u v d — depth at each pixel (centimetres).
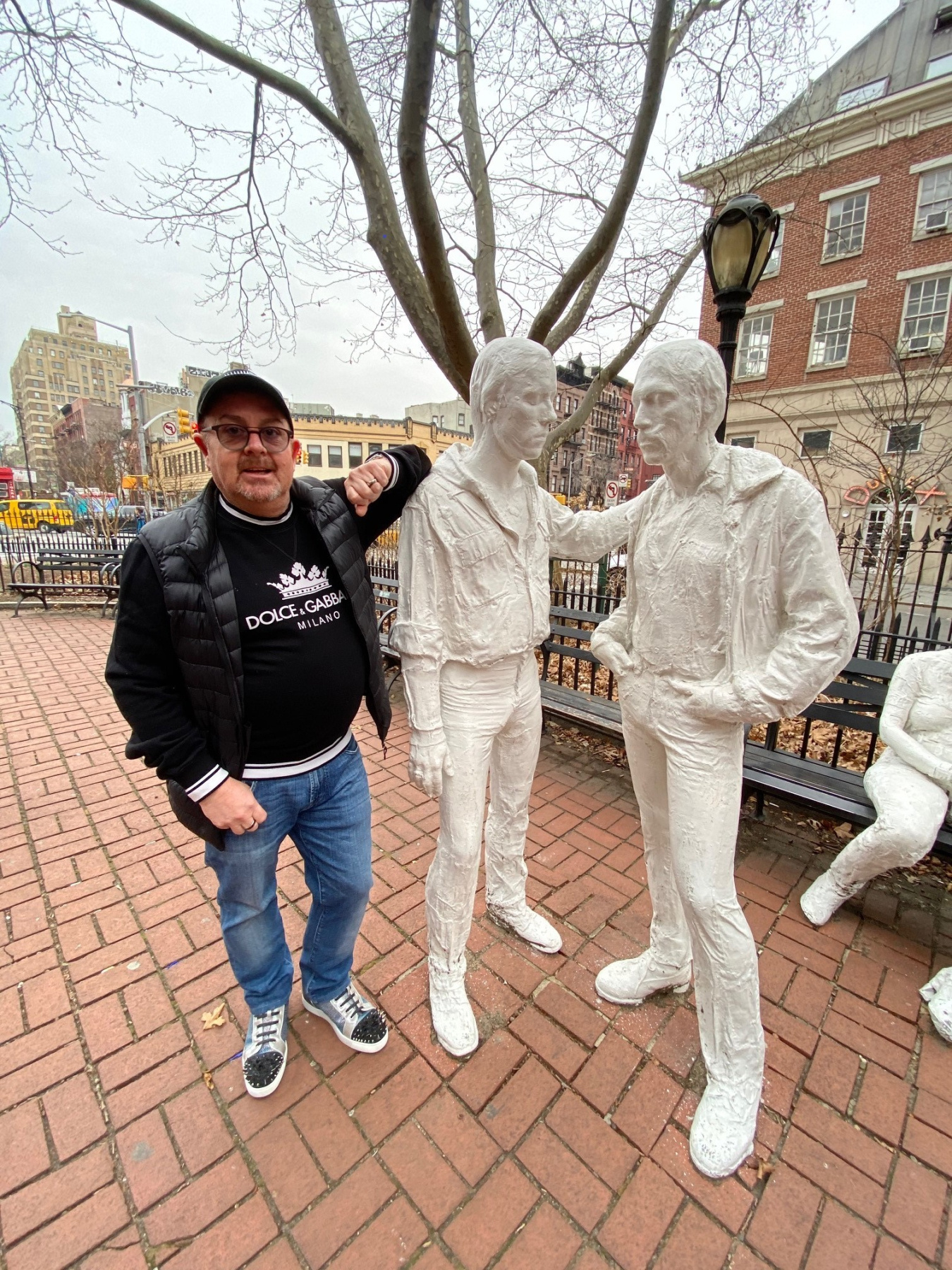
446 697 173
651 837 184
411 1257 131
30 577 1115
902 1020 192
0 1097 163
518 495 171
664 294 585
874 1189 146
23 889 250
